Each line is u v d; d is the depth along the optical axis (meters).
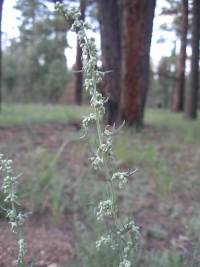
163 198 7.14
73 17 2.74
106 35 12.55
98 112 2.73
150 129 13.34
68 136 10.47
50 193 6.49
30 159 8.19
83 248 4.93
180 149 10.51
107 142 2.73
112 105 12.55
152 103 38.78
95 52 2.74
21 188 6.14
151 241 5.81
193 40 19.17
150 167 8.59
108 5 12.50
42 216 5.98
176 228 6.23
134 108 12.80
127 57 12.61
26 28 22.30
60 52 35.16
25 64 40.56
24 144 9.62
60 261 4.87
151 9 12.57
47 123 13.41
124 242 2.93
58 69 39.62
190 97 19.48
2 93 41.53
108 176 2.76
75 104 26.53
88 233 5.38
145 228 6.05
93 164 2.78
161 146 10.62
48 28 22.00
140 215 6.55
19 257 3.04
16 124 12.76
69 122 13.58
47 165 7.80
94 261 4.45
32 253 5.00
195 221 6.30
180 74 25.55
